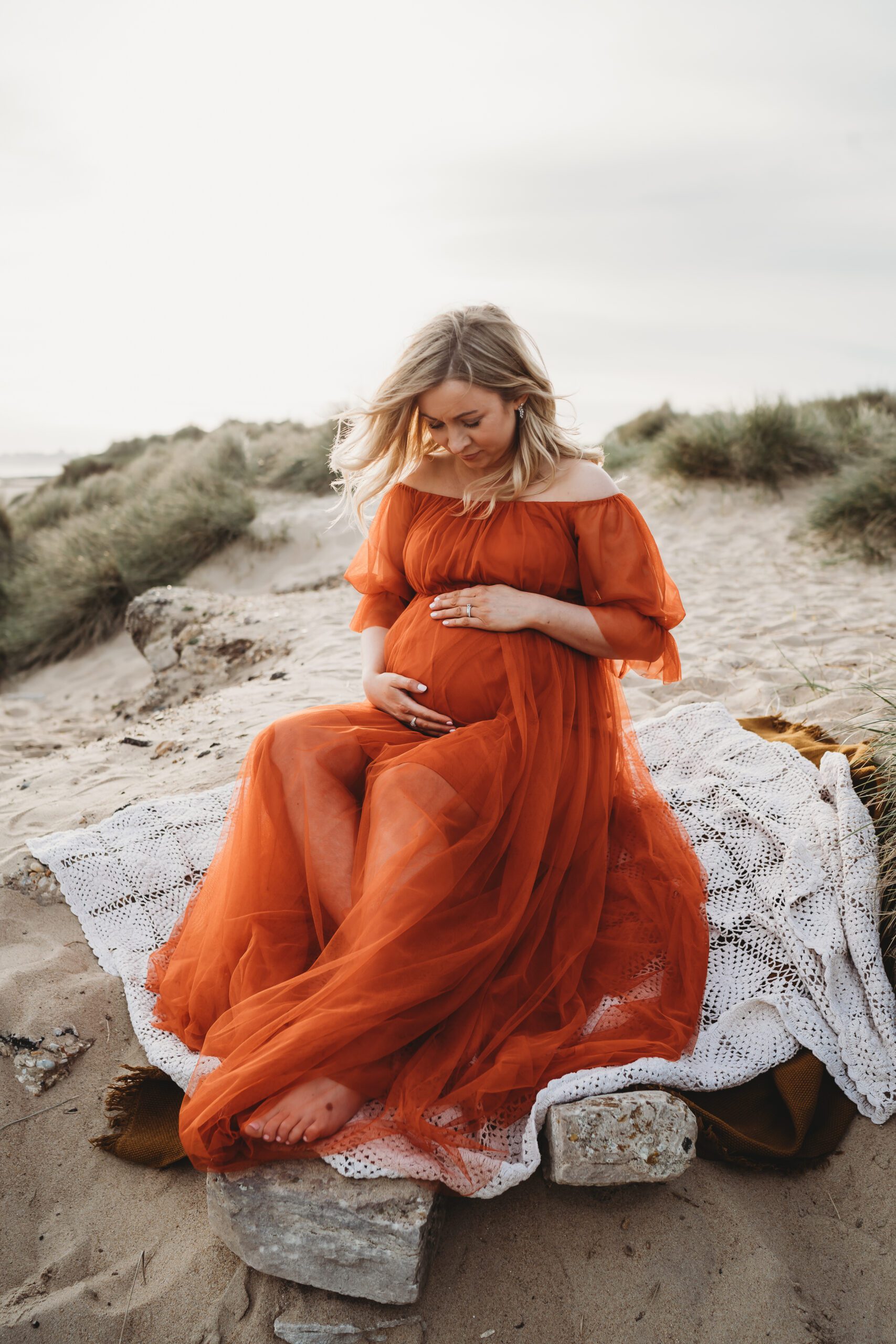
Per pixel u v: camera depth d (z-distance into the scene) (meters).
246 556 9.70
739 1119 2.14
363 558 2.87
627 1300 1.81
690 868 2.49
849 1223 1.94
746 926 2.51
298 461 12.93
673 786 3.06
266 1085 1.86
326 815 2.20
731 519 8.91
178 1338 1.82
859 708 3.88
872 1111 2.13
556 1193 2.00
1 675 8.66
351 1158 1.84
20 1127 2.24
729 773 3.03
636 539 2.42
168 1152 2.13
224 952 2.24
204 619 6.58
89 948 2.71
